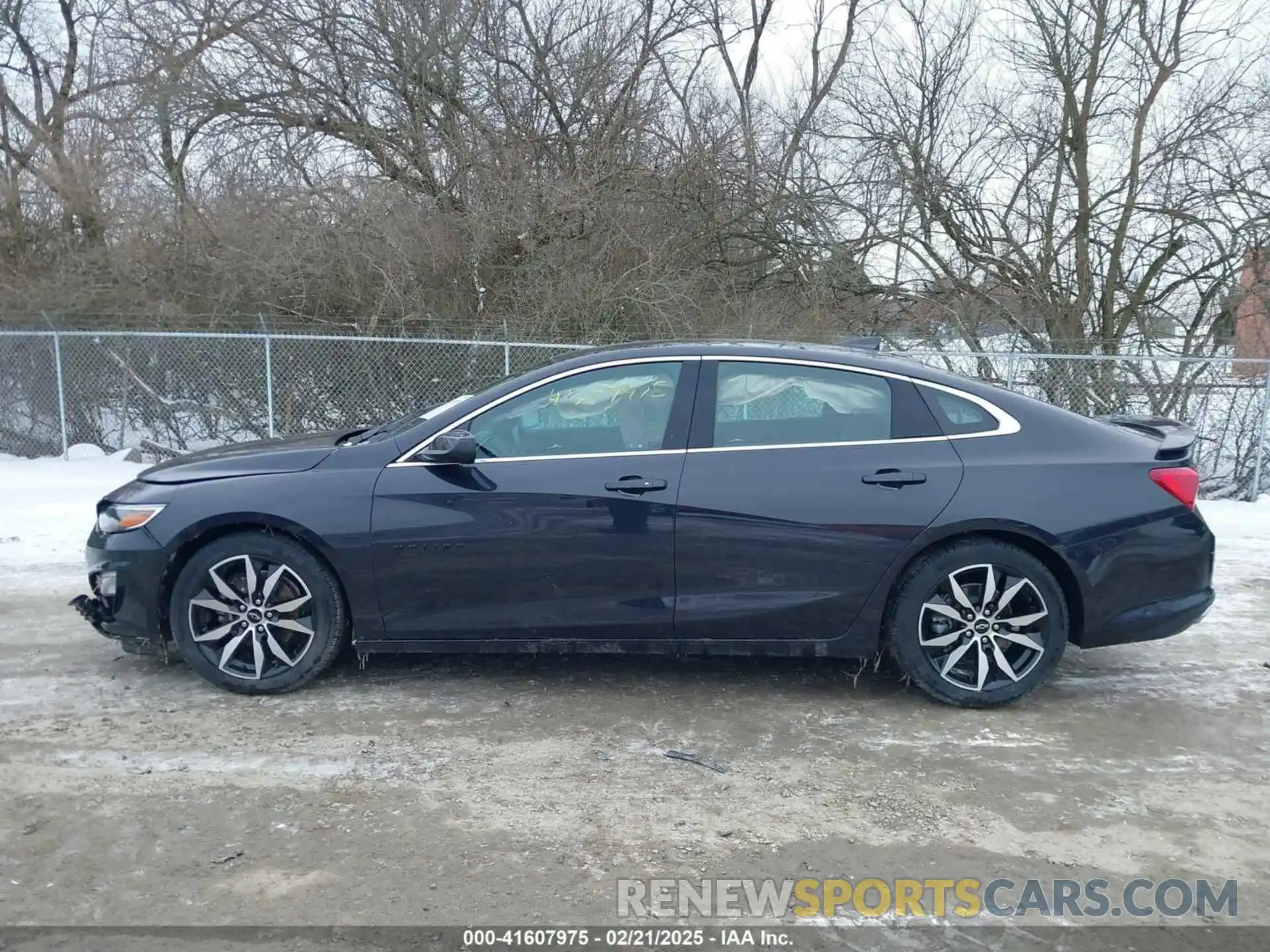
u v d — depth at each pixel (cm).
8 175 1262
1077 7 1268
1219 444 1023
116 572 420
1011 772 366
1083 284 1305
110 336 1094
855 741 392
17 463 1080
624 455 415
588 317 1189
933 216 1380
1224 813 337
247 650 430
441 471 414
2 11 1361
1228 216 1227
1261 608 593
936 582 414
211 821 322
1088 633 416
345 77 1301
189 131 1295
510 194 1242
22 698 425
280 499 413
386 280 1157
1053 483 409
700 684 454
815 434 418
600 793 346
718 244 1391
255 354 1129
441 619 417
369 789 346
